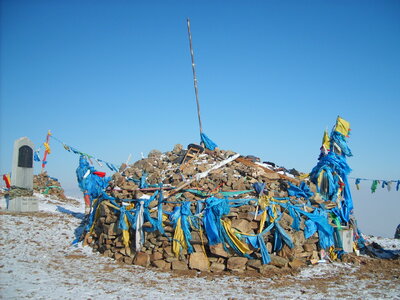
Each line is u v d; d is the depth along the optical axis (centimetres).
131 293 952
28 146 2112
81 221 1895
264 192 1330
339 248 1409
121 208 1327
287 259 1234
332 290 1012
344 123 1597
